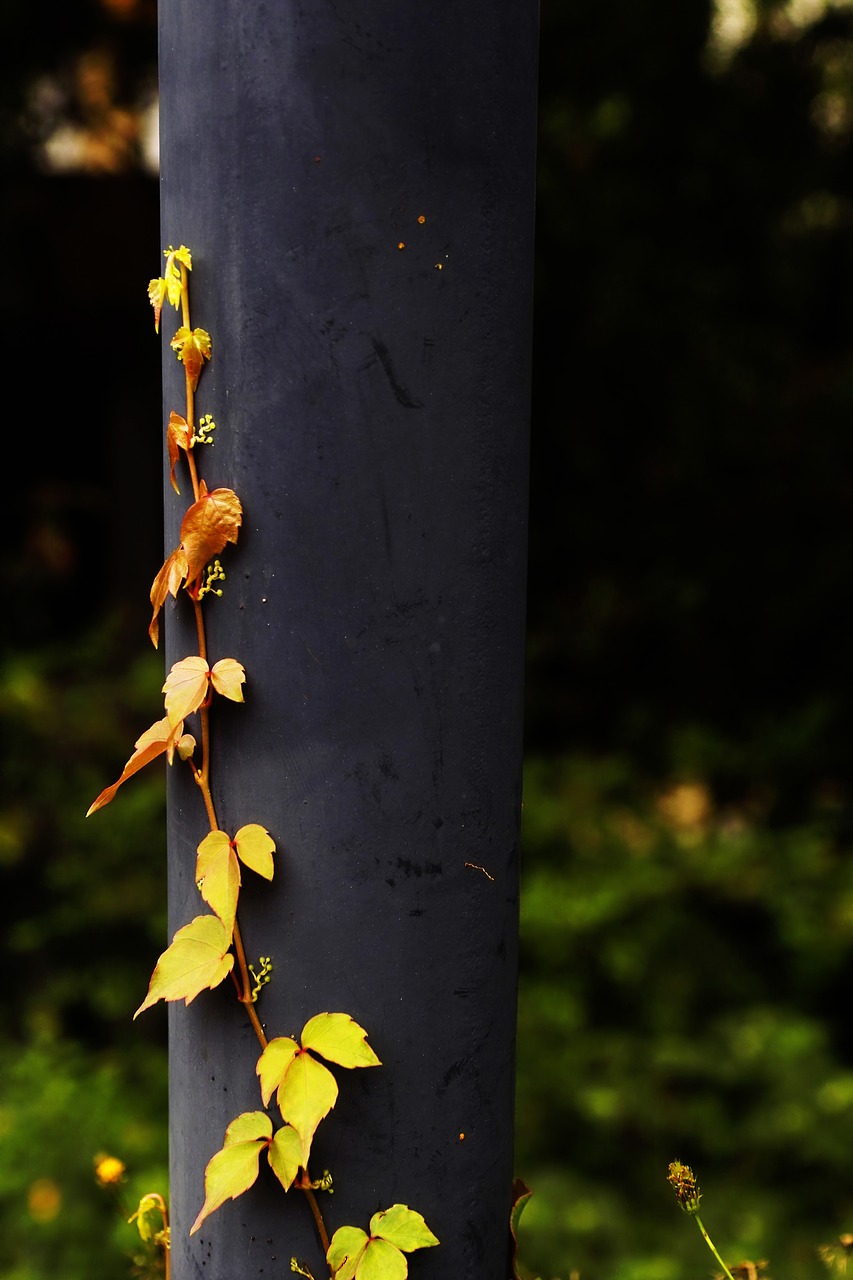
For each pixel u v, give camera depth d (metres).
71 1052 4.39
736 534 7.14
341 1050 1.08
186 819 1.15
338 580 1.06
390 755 1.08
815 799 6.40
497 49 1.06
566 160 6.62
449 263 1.05
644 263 6.80
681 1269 3.34
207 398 1.08
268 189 1.04
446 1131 1.14
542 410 7.12
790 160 6.92
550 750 7.03
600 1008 4.75
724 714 7.15
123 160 6.34
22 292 6.36
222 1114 1.14
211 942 1.10
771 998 4.94
